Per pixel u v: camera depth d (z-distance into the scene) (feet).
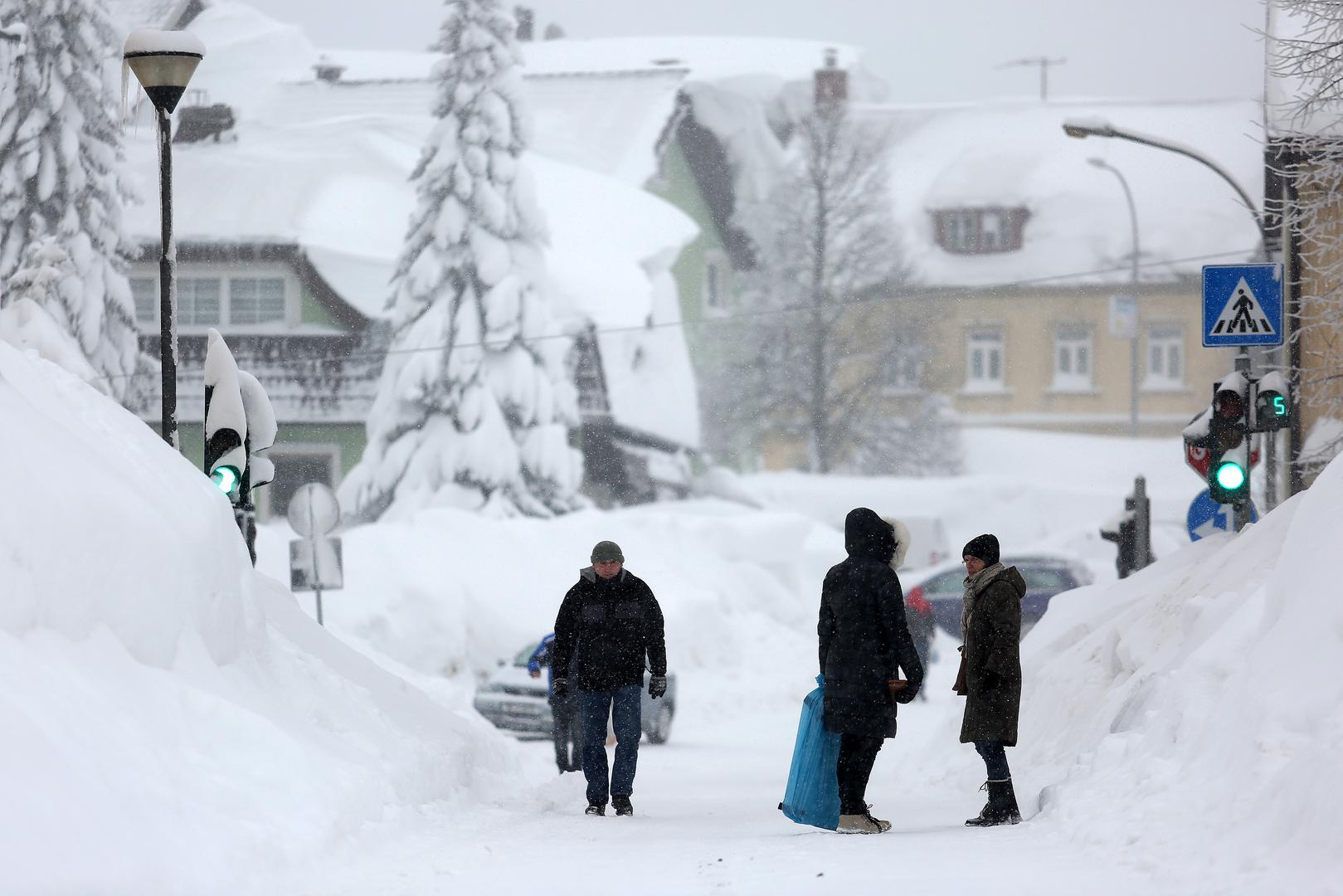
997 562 127.54
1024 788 147.95
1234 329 181.57
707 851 108.99
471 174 508.94
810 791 123.44
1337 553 109.09
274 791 100.99
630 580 148.77
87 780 84.17
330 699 136.46
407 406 506.48
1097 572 562.66
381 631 346.13
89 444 115.24
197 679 108.58
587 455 588.91
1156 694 120.78
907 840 111.24
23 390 116.47
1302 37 224.53
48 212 458.91
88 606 98.58
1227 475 183.62
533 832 125.29
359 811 109.60
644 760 252.62
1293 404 249.34
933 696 361.92
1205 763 102.06
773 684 365.61
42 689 88.07
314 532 238.07
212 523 122.42
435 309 504.84
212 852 87.30
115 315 465.47
